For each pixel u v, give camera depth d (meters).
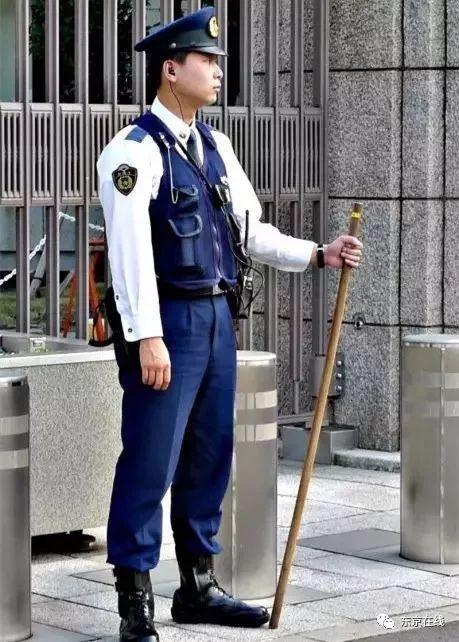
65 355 10.16
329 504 12.18
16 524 8.34
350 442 13.92
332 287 14.08
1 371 8.53
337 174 13.95
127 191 8.05
